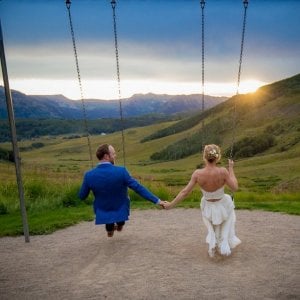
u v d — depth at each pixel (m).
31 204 12.09
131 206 11.71
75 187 13.11
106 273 5.58
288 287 4.92
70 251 6.76
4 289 5.20
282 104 165.62
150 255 6.29
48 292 5.02
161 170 133.25
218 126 167.00
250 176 96.62
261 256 6.12
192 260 6.01
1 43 6.97
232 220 6.10
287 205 11.38
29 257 6.57
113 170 6.33
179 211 10.56
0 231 8.62
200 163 140.12
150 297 4.72
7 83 7.09
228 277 5.29
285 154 118.81
